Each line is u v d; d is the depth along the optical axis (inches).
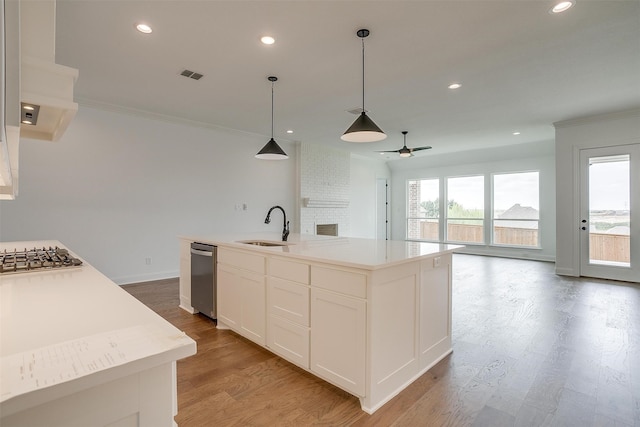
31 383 22.6
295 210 285.3
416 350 88.4
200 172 222.5
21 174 158.2
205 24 101.6
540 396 79.4
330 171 307.0
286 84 149.7
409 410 74.0
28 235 160.4
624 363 96.0
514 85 151.7
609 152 200.5
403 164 387.5
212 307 125.6
